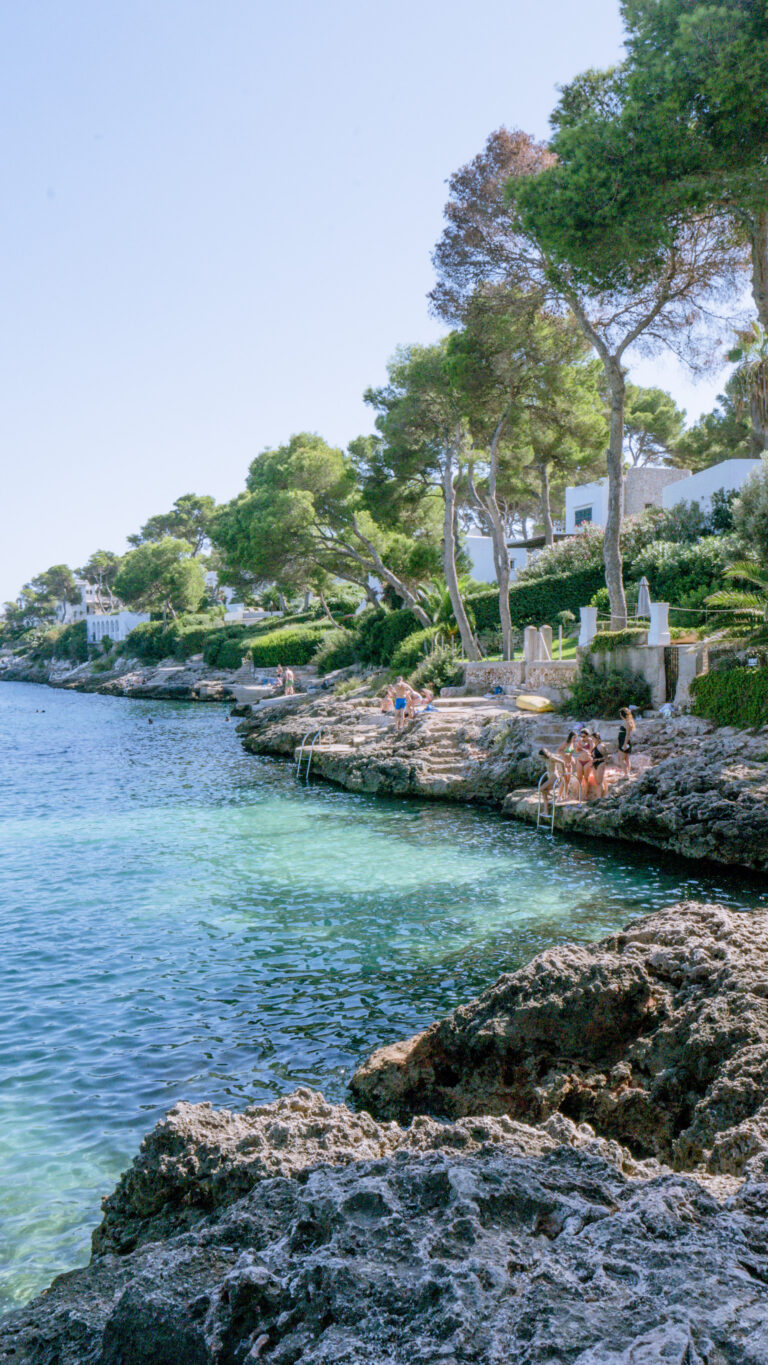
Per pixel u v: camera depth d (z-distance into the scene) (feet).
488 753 83.35
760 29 66.74
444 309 103.71
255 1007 35.83
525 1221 13.00
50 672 419.74
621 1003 27.50
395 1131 21.36
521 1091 26.84
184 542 336.90
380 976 38.83
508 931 44.16
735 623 69.31
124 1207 19.94
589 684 83.41
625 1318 10.40
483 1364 9.80
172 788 94.07
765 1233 12.44
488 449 126.41
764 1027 24.90
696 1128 22.80
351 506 155.63
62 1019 34.86
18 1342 14.05
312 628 224.94
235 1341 11.39
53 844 66.80
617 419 86.74
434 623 146.20
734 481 116.16
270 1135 20.39
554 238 76.89
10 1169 24.61
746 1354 9.55
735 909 46.78
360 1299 11.12
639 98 72.54
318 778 97.81
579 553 139.54
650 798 61.77
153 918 47.73
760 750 62.49
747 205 72.54
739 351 90.12
